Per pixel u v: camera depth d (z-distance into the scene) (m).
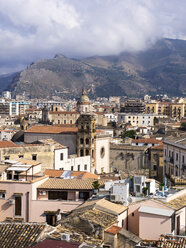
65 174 70.19
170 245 36.69
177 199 48.06
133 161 148.50
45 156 98.88
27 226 37.84
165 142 112.25
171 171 105.25
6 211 51.91
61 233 36.59
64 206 50.66
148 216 42.62
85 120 127.69
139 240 38.28
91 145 127.69
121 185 46.56
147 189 49.72
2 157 89.25
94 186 52.25
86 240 36.53
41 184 54.44
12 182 52.00
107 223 39.47
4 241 35.84
